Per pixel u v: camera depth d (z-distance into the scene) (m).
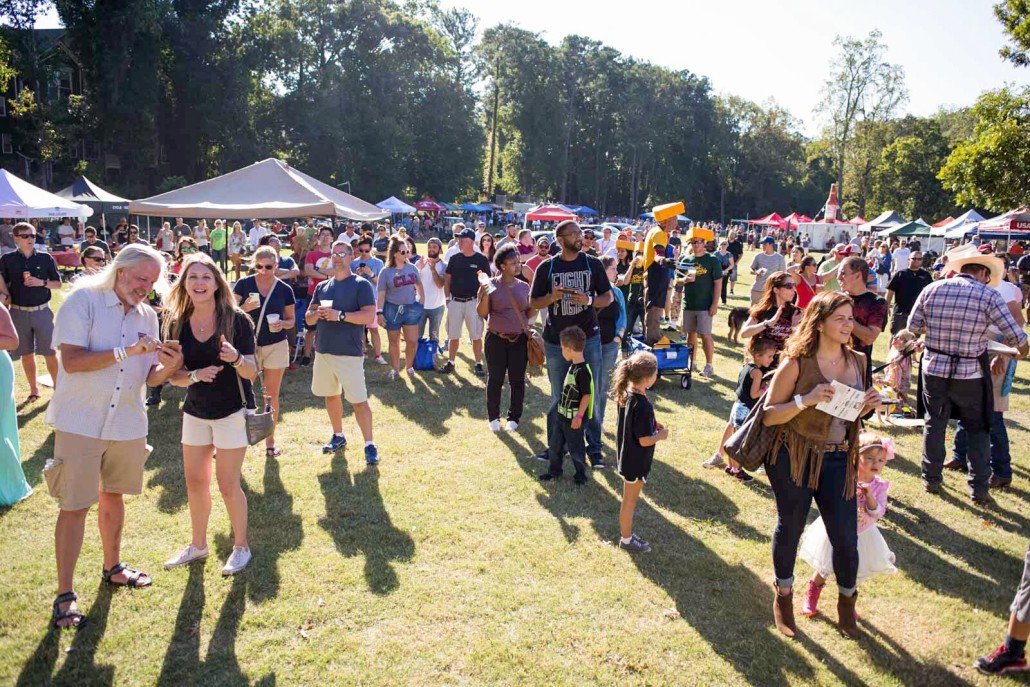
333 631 3.57
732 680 3.28
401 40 52.16
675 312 13.30
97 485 3.60
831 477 3.44
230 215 11.94
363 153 50.22
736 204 88.19
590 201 77.12
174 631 3.54
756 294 11.82
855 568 3.53
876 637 3.64
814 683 3.26
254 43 44.19
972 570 4.36
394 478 5.61
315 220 31.89
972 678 3.34
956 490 5.61
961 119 76.19
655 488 5.51
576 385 5.27
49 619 3.59
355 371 5.84
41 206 16.62
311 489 5.35
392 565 4.23
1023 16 19.05
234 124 44.03
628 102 71.88
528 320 6.70
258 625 3.61
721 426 7.22
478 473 5.75
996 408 5.66
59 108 38.06
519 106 65.31
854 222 47.31
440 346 11.16
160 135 45.06
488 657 3.39
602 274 5.85
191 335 3.89
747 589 4.07
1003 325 5.10
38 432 6.50
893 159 59.72
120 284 3.57
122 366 3.60
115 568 3.93
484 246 10.97
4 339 3.73
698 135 77.50
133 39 38.97
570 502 5.22
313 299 5.98
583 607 3.84
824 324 3.31
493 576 4.14
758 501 5.31
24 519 4.75
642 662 3.38
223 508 4.96
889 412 7.54
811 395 3.26
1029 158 19.92
